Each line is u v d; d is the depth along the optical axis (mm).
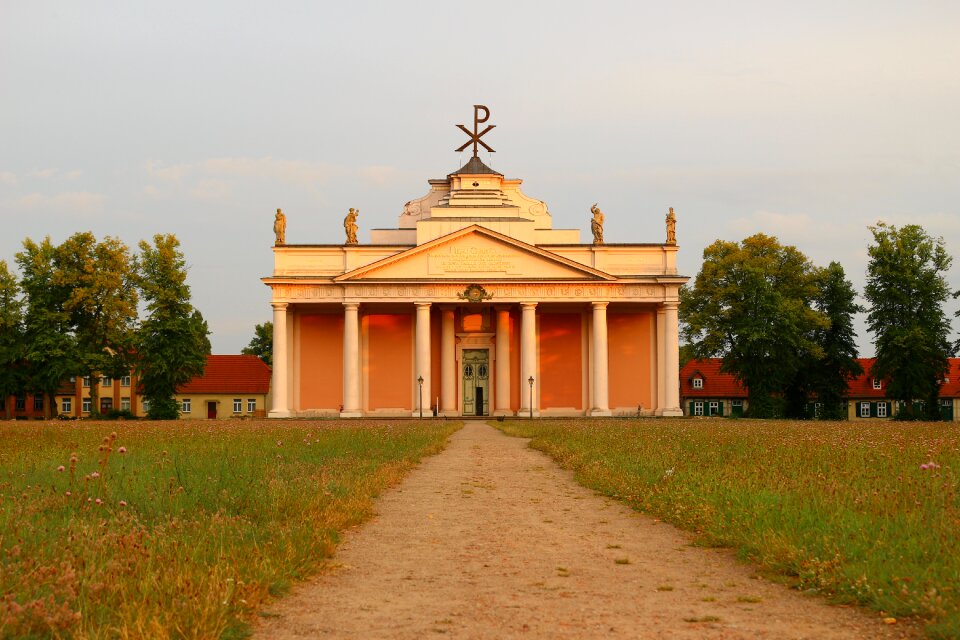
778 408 99062
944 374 95000
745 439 43062
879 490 19688
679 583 15055
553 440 47281
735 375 100125
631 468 29766
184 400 123875
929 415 94625
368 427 62375
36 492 20188
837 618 12734
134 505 19281
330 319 94312
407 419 85312
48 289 97125
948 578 13219
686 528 20203
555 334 95375
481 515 22531
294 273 90938
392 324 95125
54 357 94750
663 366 91375
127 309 96438
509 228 90938
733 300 101000
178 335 94812
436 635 12102
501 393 93188
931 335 92000
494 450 44281
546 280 88688
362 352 94750
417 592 14508
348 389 89375
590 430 57844
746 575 15633
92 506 18750
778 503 19078
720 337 97875
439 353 95062
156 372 93562
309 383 93812
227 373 126438
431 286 89188
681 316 103812
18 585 12391
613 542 18844
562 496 26203
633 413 93062
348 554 17562
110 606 12055
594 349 89438
